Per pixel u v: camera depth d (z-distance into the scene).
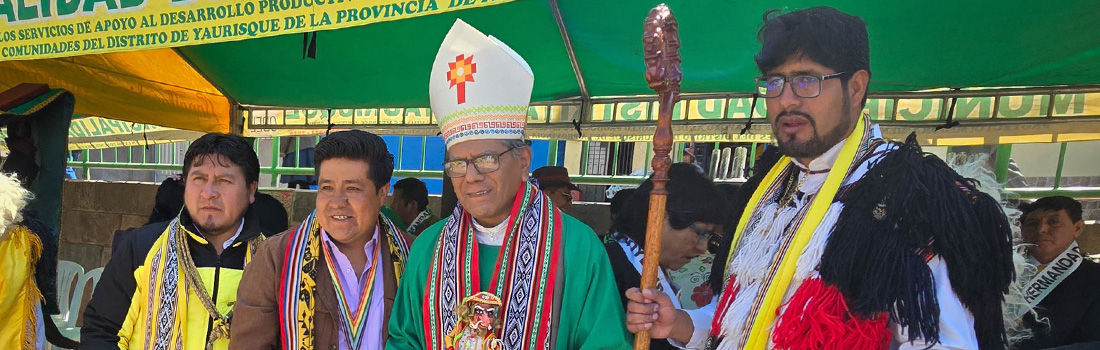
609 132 4.48
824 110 1.25
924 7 2.54
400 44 3.74
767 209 1.46
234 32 2.02
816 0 2.63
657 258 1.40
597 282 1.55
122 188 5.88
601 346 1.48
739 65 3.52
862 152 1.29
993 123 3.56
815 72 1.23
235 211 1.99
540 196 1.66
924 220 1.12
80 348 1.99
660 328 1.39
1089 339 2.27
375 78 4.39
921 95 3.71
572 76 4.11
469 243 1.62
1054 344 2.26
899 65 3.25
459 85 1.57
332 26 1.89
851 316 1.16
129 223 5.83
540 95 4.50
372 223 1.81
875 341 1.14
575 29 3.25
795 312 1.22
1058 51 2.85
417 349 1.65
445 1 1.73
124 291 2.04
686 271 2.07
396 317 1.70
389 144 6.25
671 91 1.36
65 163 3.39
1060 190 4.15
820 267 1.21
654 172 1.40
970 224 1.11
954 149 3.97
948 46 2.92
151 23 2.14
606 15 3.02
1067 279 2.37
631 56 3.53
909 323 1.10
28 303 2.43
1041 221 2.44
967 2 2.46
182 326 1.91
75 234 6.07
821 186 1.30
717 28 3.02
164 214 2.94
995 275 1.13
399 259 1.91
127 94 4.43
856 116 1.29
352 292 1.84
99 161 7.43
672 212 1.99
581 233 1.62
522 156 1.62
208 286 1.95
